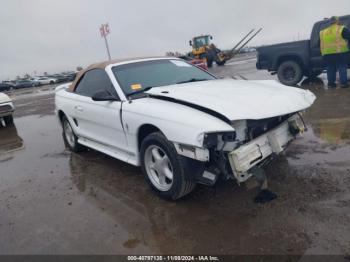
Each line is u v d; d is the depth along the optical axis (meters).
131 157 4.05
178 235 2.96
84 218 3.46
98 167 4.94
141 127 3.64
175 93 3.54
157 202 3.60
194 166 3.20
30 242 3.13
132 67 4.46
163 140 3.32
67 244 3.03
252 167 3.09
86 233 3.17
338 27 8.29
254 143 3.13
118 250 2.86
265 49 10.62
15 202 4.08
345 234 2.66
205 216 3.19
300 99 3.60
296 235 2.73
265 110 3.14
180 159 3.21
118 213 3.47
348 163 3.93
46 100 17.78
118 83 4.13
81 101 4.80
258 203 3.29
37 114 12.02
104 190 4.09
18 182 4.77
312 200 3.21
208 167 3.16
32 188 4.46
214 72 20.25
